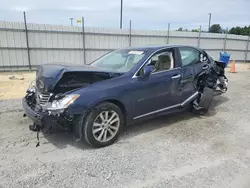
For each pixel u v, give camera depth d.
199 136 3.88
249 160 3.11
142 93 3.77
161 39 16.36
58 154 3.18
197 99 4.86
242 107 5.71
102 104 3.32
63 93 3.15
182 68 4.48
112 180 2.61
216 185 2.55
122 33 14.75
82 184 2.53
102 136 3.38
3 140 3.56
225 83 5.99
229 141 3.71
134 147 3.44
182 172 2.80
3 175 2.66
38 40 12.48
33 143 3.48
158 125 4.37
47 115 3.03
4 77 10.32
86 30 13.58
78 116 3.16
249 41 21.30
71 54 13.49
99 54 14.34
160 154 3.23
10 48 11.93
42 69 3.52
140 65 3.83
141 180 2.62
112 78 3.53
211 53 19.22
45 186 2.48
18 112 4.91
